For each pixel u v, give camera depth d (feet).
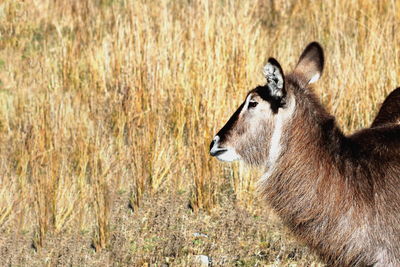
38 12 76.95
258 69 57.72
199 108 52.49
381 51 56.90
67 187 48.06
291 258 41.63
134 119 52.90
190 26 63.05
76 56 67.15
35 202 47.85
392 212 31.71
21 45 72.69
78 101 58.95
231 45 57.36
